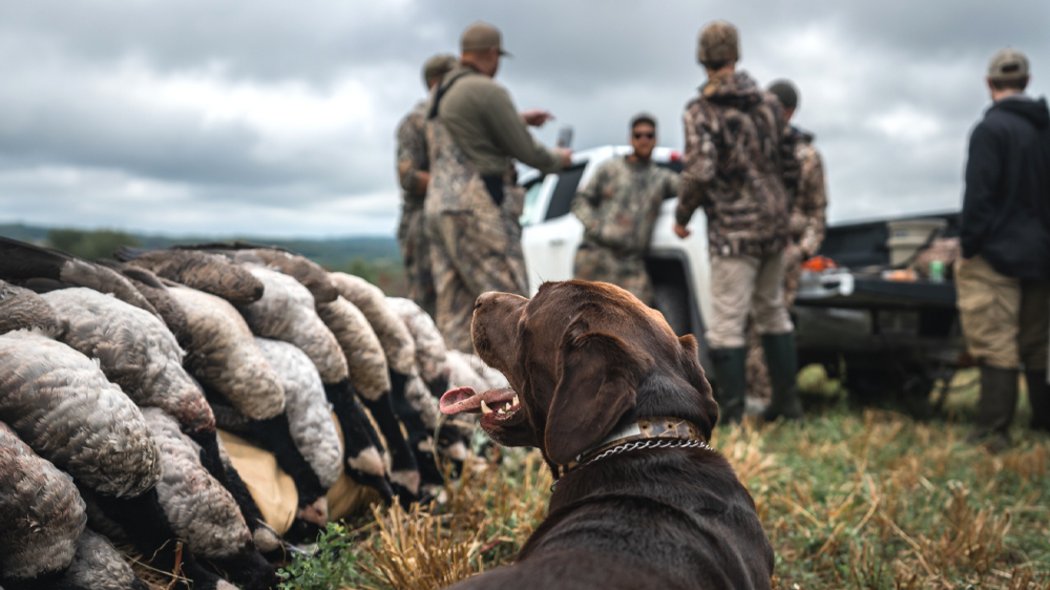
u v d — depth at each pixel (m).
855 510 3.87
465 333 5.14
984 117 5.45
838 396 7.43
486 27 5.20
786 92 6.32
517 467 4.08
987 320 5.43
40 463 1.83
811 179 6.16
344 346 3.19
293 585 2.45
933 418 6.52
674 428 1.91
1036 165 5.27
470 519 3.38
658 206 6.44
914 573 3.13
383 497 3.13
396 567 2.72
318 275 3.12
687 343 2.21
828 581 3.28
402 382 3.56
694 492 1.82
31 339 2.00
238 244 3.21
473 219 5.01
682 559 1.62
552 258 7.23
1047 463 4.77
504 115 4.97
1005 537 3.73
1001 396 5.41
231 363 2.58
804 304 6.32
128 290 2.37
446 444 3.79
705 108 5.35
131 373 2.22
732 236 5.43
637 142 6.45
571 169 7.75
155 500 2.15
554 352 2.02
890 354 6.49
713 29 5.30
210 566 2.29
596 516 1.73
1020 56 5.41
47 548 1.82
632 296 2.17
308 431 2.76
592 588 1.45
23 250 2.26
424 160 6.09
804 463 4.68
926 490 4.36
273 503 2.62
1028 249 5.23
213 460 2.37
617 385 1.78
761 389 6.37
